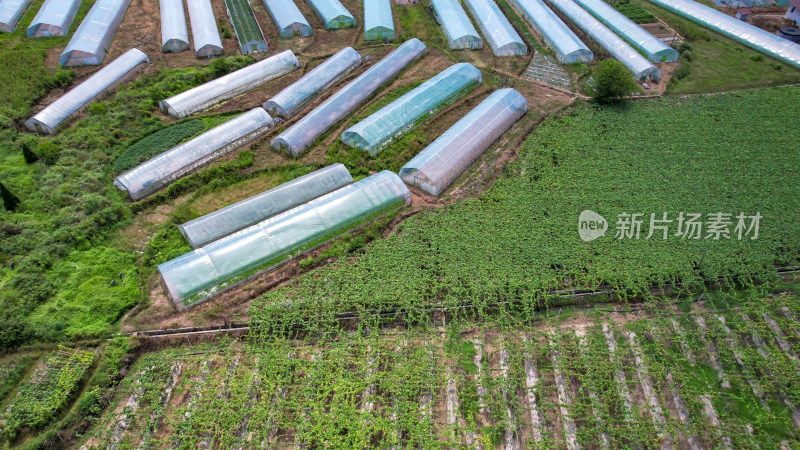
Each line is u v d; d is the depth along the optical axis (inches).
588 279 1048.8
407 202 1258.0
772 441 812.6
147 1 2336.4
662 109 1587.1
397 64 1797.5
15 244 1087.6
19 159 1344.7
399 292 1024.2
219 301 1023.0
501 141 1480.1
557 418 850.8
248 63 1827.0
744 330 963.3
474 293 1023.6
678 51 1932.8
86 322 969.5
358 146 1418.6
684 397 859.4
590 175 1321.4
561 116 1567.4
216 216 1159.0
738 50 1946.4
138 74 1785.2
